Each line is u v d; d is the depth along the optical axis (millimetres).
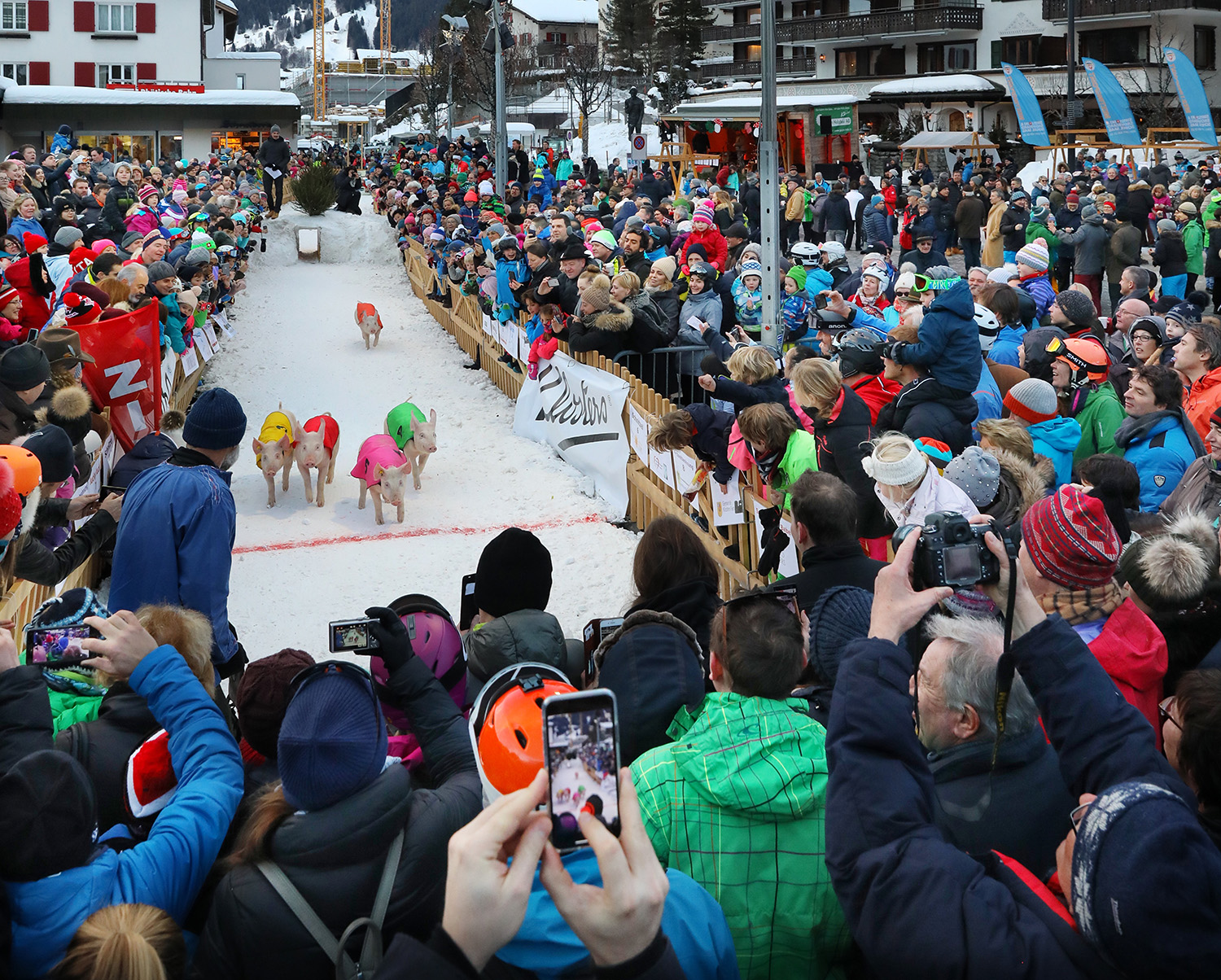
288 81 130500
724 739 2428
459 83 54281
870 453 5270
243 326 17500
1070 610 3076
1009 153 37562
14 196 12617
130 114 36094
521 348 12695
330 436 9742
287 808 2244
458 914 1544
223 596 4625
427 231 19000
